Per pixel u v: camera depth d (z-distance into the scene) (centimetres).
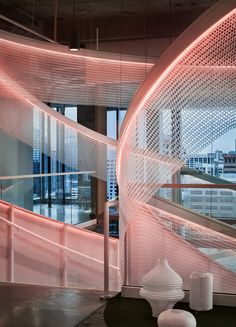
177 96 326
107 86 708
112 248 596
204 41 286
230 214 580
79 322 315
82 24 1085
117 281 596
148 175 362
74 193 1086
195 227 433
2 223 605
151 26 1049
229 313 306
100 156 893
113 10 1027
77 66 648
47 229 638
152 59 658
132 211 370
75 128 830
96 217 1140
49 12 1041
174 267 373
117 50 1098
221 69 310
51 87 675
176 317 257
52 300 375
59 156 859
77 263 640
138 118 345
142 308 328
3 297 387
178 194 554
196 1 969
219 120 328
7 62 613
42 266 623
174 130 340
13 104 714
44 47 611
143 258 373
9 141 1002
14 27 1012
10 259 601
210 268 370
